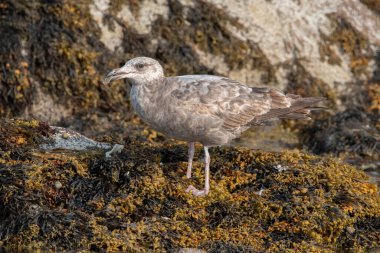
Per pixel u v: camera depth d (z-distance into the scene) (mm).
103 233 11203
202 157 13445
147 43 17062
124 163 12422
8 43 16375
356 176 13562
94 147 13539
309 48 18000
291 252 11211
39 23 16625
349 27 18391
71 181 12070
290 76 17766
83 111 16297
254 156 13234
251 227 11594
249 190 12352
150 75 12516
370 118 17094
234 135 12922
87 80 16406
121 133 15758
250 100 12758
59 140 13539
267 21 17891
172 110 12281
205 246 11188
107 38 16906
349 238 11703
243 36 17625
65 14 16750
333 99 17672
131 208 11695
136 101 12570
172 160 13266
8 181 11742
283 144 16328
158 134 15781
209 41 17438
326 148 16062
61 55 16438
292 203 11898
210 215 11773
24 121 13789
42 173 12055
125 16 17172
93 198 11898
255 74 17578
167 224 11461
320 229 11656
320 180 12578
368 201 12289
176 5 17438
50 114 16219
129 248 11094
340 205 12102
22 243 11164
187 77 12742
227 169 12875
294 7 18188
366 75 18125
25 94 16219
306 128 16922
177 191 12047
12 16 16609
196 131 12398
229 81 12883
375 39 18500
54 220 11305
